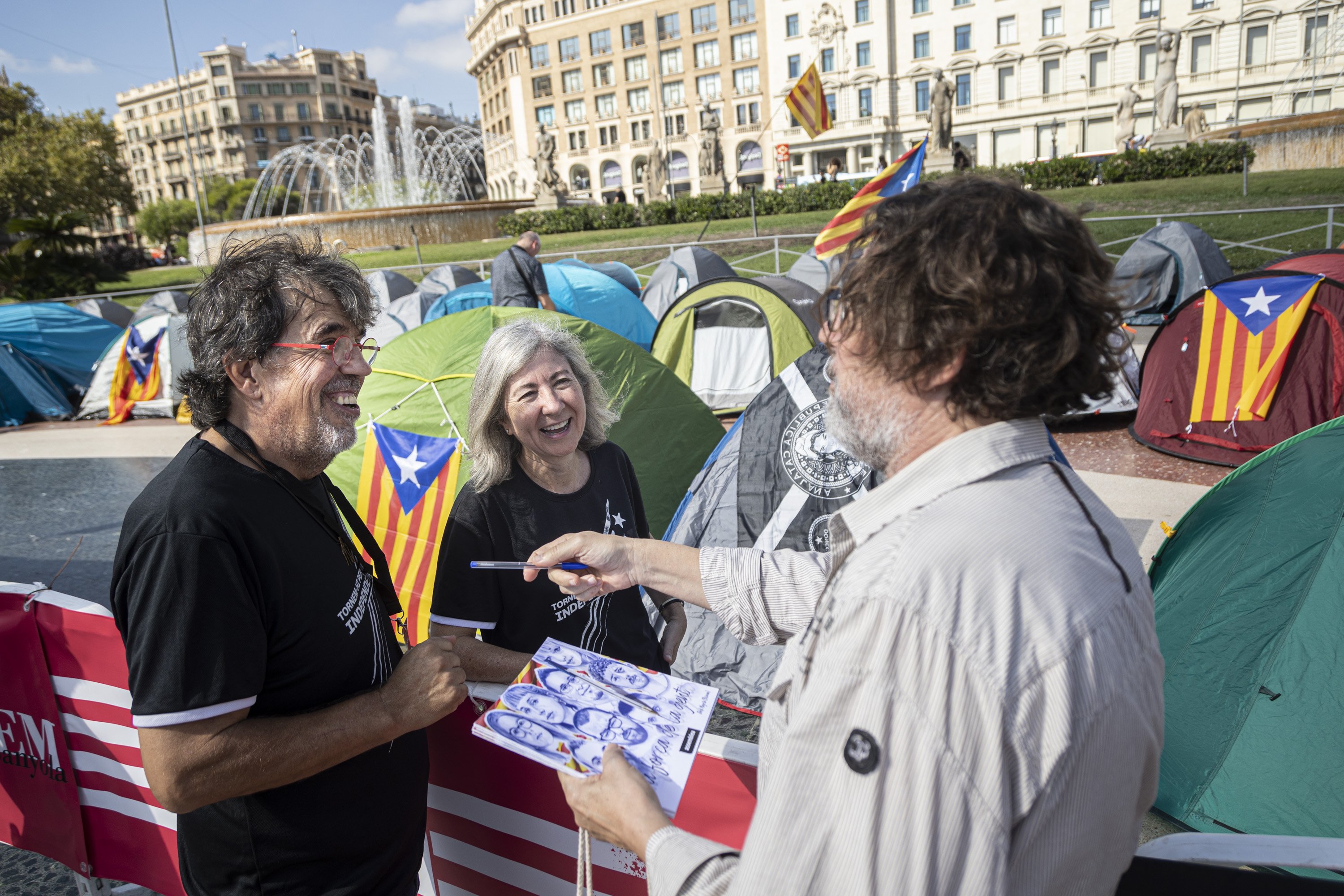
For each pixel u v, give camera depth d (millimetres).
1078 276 815
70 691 1967
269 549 1279
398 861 1485
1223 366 5922
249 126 95750
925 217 841
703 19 61062
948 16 49969
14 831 2188
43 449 9055
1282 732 2336
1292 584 2404
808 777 754
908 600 731
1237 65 43312
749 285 7773
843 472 3484
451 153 42781
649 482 4234
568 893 1673
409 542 3803
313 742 1274
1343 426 2314
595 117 68125
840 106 54344
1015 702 696
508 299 7945
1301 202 16234
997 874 689
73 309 11633
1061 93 48156
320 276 1352
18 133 40062
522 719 1273
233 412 1362
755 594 1366
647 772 1178
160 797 1201
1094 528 815
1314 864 1060
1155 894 1058
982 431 835
